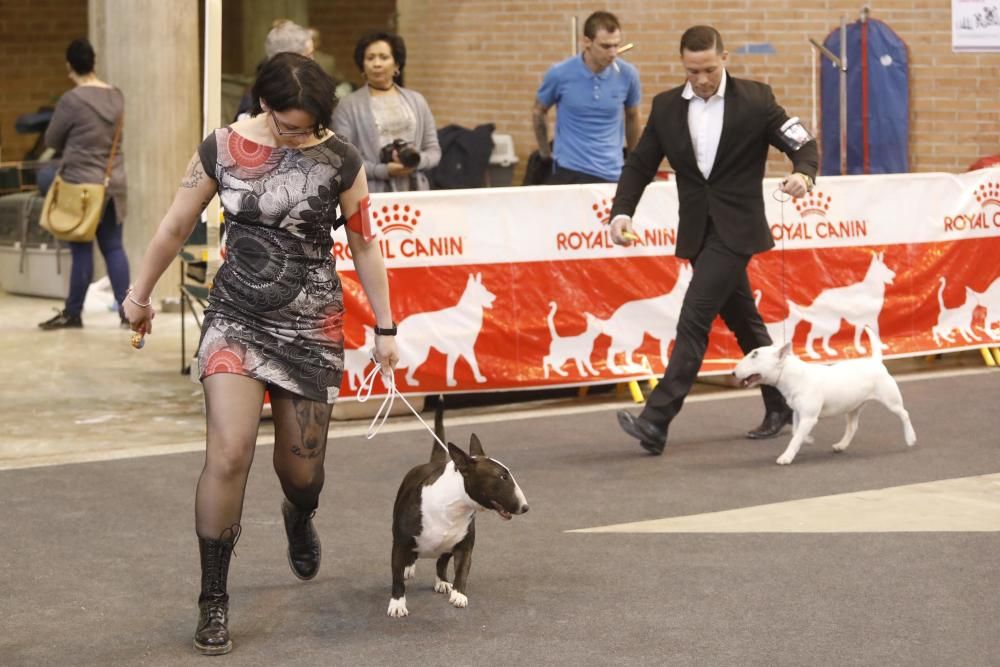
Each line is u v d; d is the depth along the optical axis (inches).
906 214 432.8
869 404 387.9
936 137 565.0
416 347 377.7
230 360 205.5
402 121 405.7
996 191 446.9
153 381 433.1
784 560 250.8
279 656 207.2
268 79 200.1
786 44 580.7
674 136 330.6
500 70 667.4
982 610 222.8
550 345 392.5
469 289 382.6
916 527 270.4
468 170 598.9
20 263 608.4
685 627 217.0
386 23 886.4
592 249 394.9
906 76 563.5
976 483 303.7
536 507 289.4
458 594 226.1
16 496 299.1
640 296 401.1
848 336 426.9
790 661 201.9
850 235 424.8
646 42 610.2
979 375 429.1
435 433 232.8
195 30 583.8
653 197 401.1
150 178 580.4
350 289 370.6
